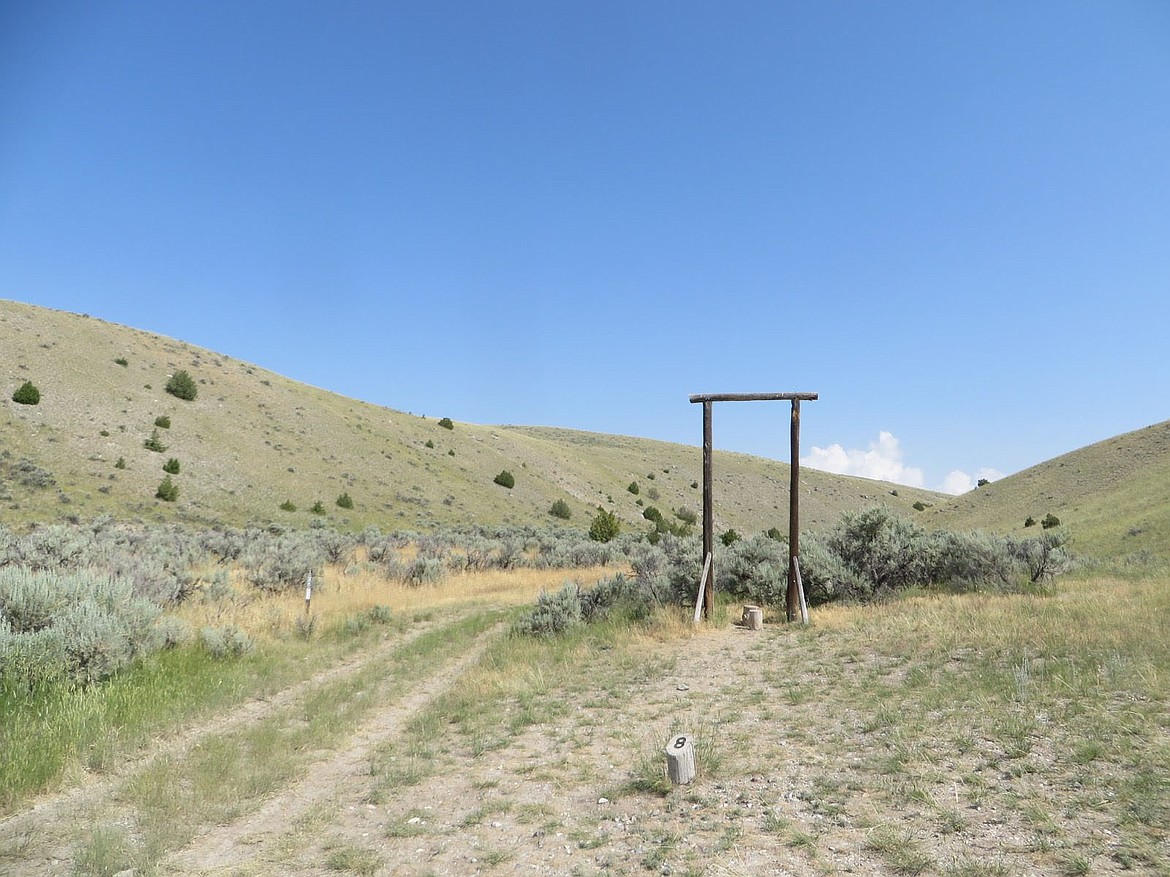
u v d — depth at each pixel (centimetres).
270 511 5128
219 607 1428
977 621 1044
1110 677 690
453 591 2270
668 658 1061
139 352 7031
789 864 403
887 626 1103
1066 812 434
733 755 610
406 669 1114
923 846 407
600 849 450
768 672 919
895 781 511
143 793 561
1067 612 1059
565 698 880
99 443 4972
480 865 439
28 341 5909
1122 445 7700
